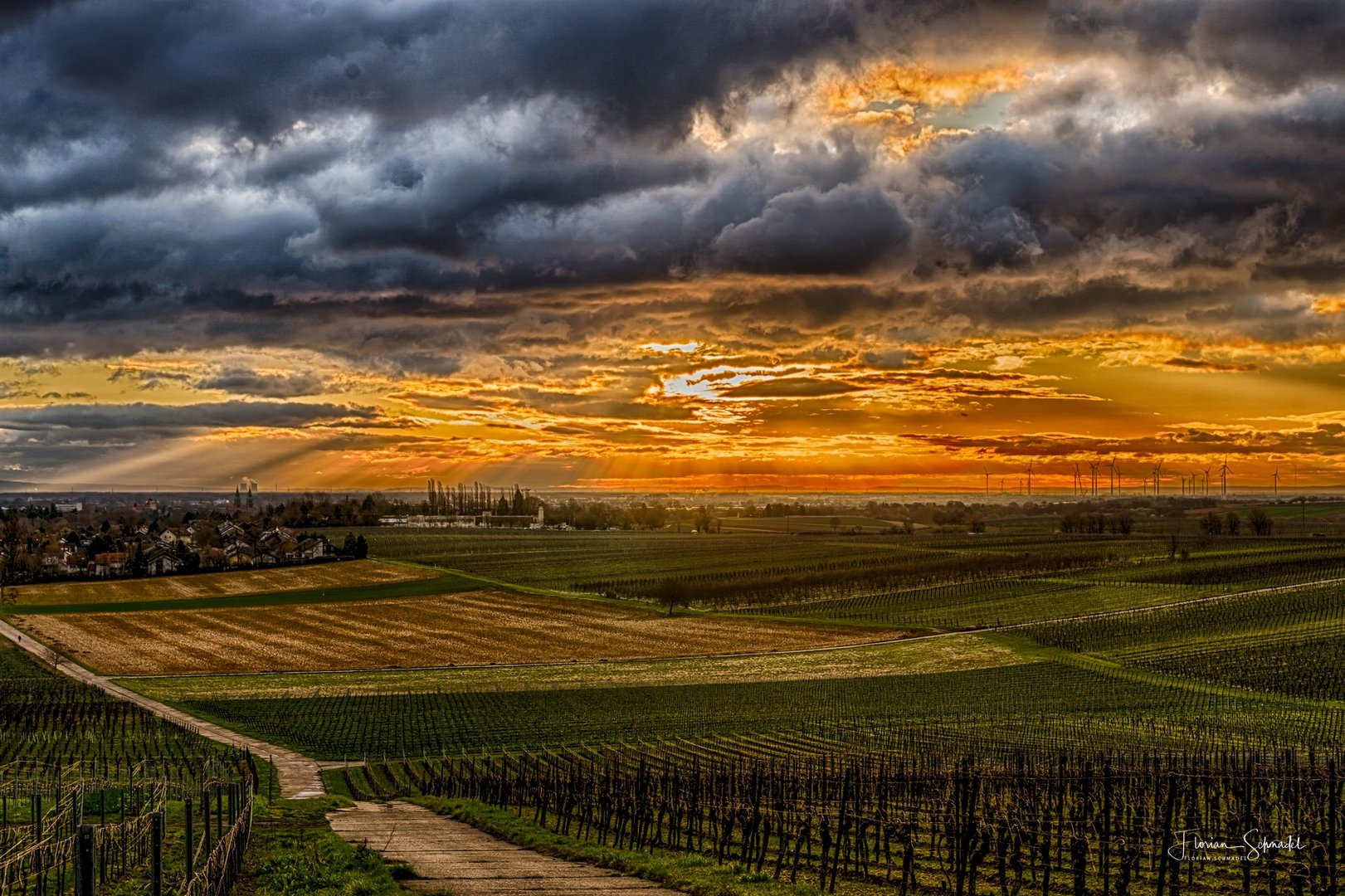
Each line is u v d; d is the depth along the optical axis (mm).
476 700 99500
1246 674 103562
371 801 52781
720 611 164000
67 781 56344
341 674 116688
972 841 33719
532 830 37875
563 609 165125
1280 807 41812
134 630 147250
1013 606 156750
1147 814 40969
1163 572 180875
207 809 26500
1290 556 192125
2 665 119688
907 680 107062
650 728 83562
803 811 42688
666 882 29328
